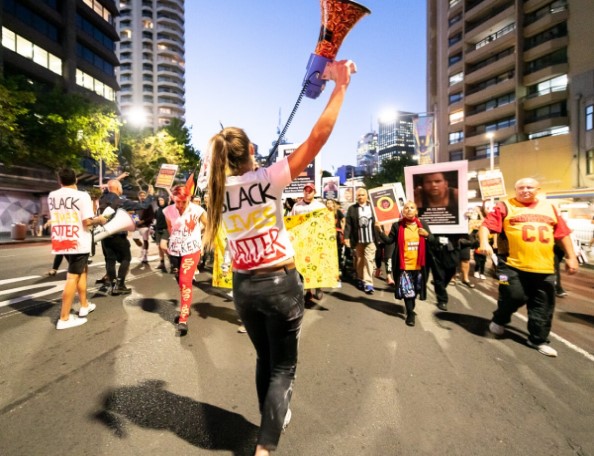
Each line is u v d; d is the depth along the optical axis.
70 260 4.09
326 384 2.85
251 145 1.84
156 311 4.80
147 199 8.78
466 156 42.28
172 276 7.53
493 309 5.36
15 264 9.20
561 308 5.56
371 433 2.20
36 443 2.03
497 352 3.60
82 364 3.08
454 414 2.44
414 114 26.98
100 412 2.36
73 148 23.62
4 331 3.90
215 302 5.42
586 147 25.73
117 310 4.80
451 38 44.41
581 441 2.16
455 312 5.16
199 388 2.72
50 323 4.20
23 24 28.80
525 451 2.06
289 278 1.73
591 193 18.02
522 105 35.22
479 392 2.75
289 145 9.70
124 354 3.32
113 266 5.73
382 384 2.86
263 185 1.68
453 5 43.62
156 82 97.56
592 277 8.77
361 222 6.52
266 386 1.91
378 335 4.08
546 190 29.69
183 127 43.22
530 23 34.62
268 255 1.68
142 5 95.88
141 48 95.88
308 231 5.21
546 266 3.67
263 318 1.78
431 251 5.32
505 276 3.92
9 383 2.73
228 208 1.73
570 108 29.42
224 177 1.72
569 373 3.12
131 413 2.35
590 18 29.77
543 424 2.33
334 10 1.60
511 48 37.41
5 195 22.44
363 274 6.73
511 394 2.73
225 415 2.36
